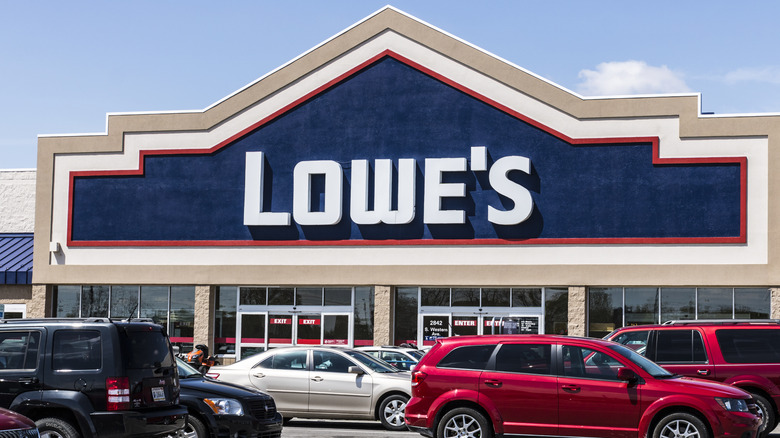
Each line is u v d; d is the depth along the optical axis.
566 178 31.25
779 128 29.66
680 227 30.22
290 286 33.56
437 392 14.22
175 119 34.69
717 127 30.12
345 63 33.38
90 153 35.31
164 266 34.19
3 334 12.40
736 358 16.78
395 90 32.91
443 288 32.28
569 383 13.66
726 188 29.98
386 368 19.11
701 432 13.10
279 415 14.81
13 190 41.03
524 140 31.67
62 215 35.34
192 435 13.60
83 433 11.87
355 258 32.66
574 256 30.94
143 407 12.29
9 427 9.57
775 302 29.27
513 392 13.84
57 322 12.39
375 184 32.59
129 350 12.30
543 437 13.65
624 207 30.70
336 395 18.36
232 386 14.56
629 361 13.70
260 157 33.50
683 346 17.14
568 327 30.78
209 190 34.22
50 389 12.05
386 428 18.31
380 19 33.22
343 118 33.25
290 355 18.92
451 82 32.38
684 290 30.31
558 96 31.44
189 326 34.06
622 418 13.38
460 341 14.50
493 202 31.70
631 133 30.81
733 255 29.73
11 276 35.72
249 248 33.62
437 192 31.89
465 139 32.12
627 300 30.72
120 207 34.91
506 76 31.91
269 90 33.94
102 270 34.69
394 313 32.53
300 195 33.06
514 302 31.58
